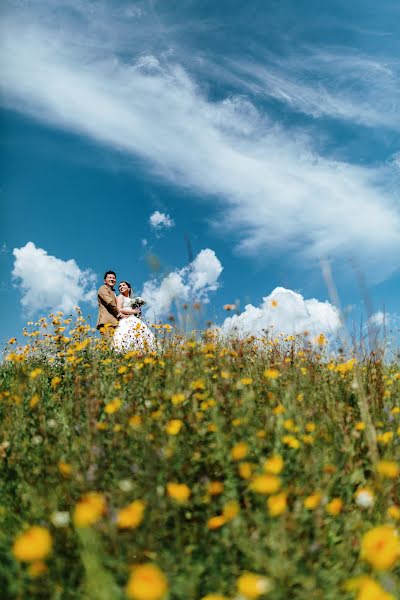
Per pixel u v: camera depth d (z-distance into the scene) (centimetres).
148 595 125
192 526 197
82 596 164
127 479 209
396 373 394
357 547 187
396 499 218
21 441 276
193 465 225
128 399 316
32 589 160
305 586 154
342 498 218
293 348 420
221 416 260
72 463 228
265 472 211
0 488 235
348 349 353
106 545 175
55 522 189
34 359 530
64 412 330
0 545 186
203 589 165
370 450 239
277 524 176
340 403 289
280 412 264
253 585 148
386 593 140
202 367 343
